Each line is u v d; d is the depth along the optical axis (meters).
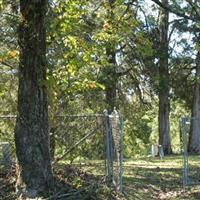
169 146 40.41
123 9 18.17
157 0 14.88
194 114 41.97
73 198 12.73
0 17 16.89
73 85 16.53
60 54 16.12
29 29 12.59
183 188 15.93
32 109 12.63
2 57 16.00
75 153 14.75
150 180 17.03
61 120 14.74
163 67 37.28
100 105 25.14
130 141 48.44
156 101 43.19
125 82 36.16
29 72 12.64
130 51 32.56
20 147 12.65
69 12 15.34
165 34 37.91
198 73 40.91
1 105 20.36
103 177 14.16
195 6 14.87
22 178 12.58
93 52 16.53
